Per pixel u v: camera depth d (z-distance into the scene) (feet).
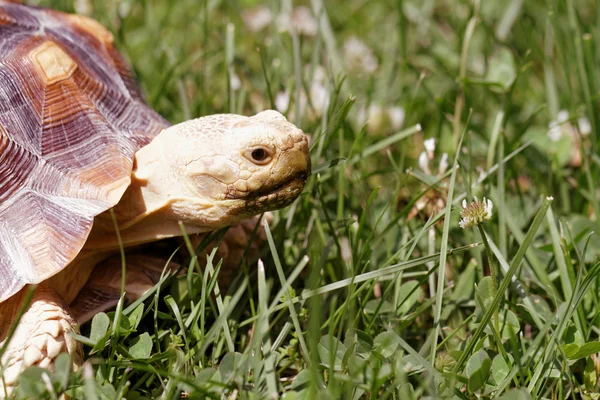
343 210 15.01
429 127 18.74
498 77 18.71
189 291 11.09
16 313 10.43
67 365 9.37
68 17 14.38
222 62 20.66
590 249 13.66
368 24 24.17
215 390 9.66
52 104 11.80
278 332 11.88
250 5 24.76
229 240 12.96
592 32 20.84
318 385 9.44
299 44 18.25
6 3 13.53
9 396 9.68
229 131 11.09
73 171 11.14
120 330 10.39
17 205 10.63
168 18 22.71
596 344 10.25
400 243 13.75
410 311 12.16
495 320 10.45
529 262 12.94
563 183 15.60
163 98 18.57
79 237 10.43
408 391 9.58
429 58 21.66
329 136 14.17
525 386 10.31
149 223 11.71
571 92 18.10
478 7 20.21
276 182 11.09
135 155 11.71
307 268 13.23
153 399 10.00
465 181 12.46
